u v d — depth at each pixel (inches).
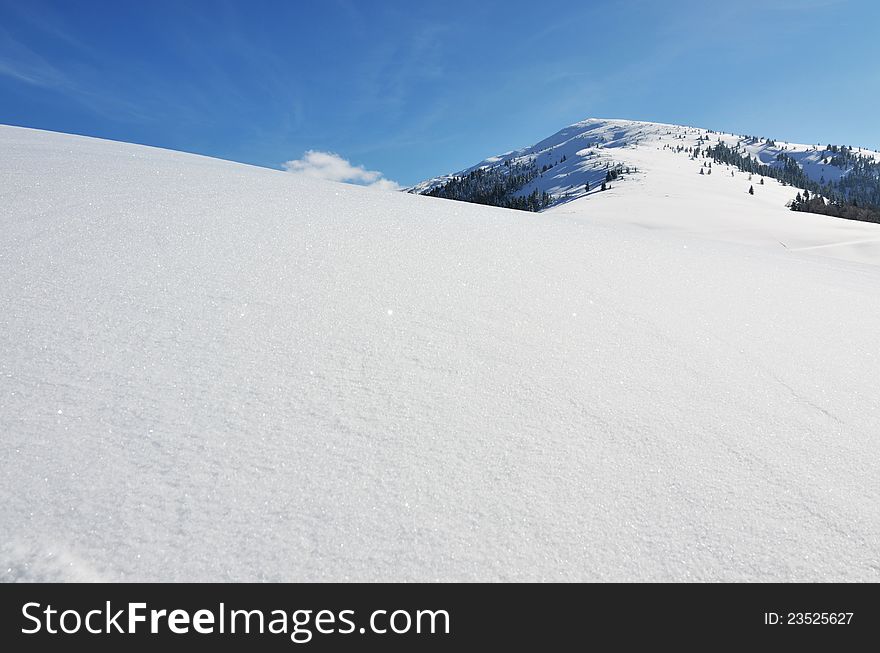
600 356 98.4
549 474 65.1
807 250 581.3
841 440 75.1
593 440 72.3
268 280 117.6
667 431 75.2
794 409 83.5
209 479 59.7
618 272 155.8
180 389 75.5
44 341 82.9
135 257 120.7
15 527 51.3
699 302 135.9
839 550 55.3
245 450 64.7
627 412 79.7
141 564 49.7
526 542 55.2
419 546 54.1
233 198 186.1
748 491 63.6
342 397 78.0
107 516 53.7
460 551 53.9
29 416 66.1
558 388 85.5
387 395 79.7
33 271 106.7
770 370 97.7
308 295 112.6
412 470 64.2
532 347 99.7
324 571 51.1
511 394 82.7
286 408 74.0
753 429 77.0
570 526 57.4
